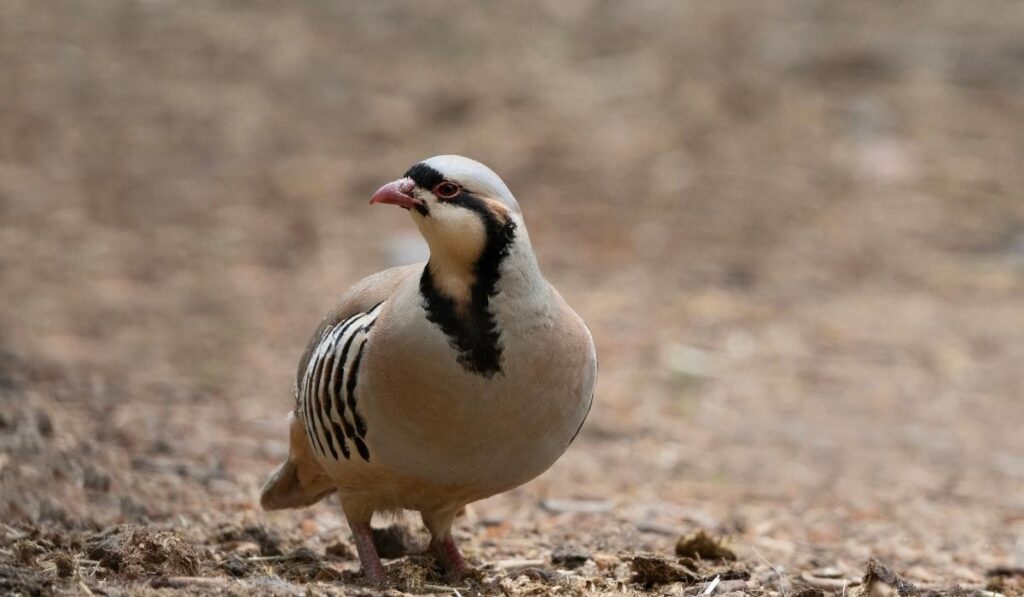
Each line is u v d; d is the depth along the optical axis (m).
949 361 15.33
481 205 6.54
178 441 10.81
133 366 13.28
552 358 6.72
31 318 14.77
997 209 19.66
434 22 26.14
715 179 20.27
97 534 7.46
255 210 19.09
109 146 20.94
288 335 14.88
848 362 15.21
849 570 8.34
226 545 7.98
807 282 17.55
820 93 22.91
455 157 6.78
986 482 11.75
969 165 20.83
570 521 9.43
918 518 10.33
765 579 7.69
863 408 13.91
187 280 16.62
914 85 23.28
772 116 22.11
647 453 12.12
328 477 7.74
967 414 13.84
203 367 13.52
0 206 18.62
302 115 22.23
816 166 20.69
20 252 17.16
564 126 21.72
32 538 7.37
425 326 6.57
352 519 7.43
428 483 6.93
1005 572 8.49
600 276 17.38
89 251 17.39
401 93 22.97
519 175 20.09
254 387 12.98
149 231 18.27
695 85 23.14
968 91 23.19
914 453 12.59
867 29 25.67
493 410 6.64
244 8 26.70
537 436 6.84
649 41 25.08
